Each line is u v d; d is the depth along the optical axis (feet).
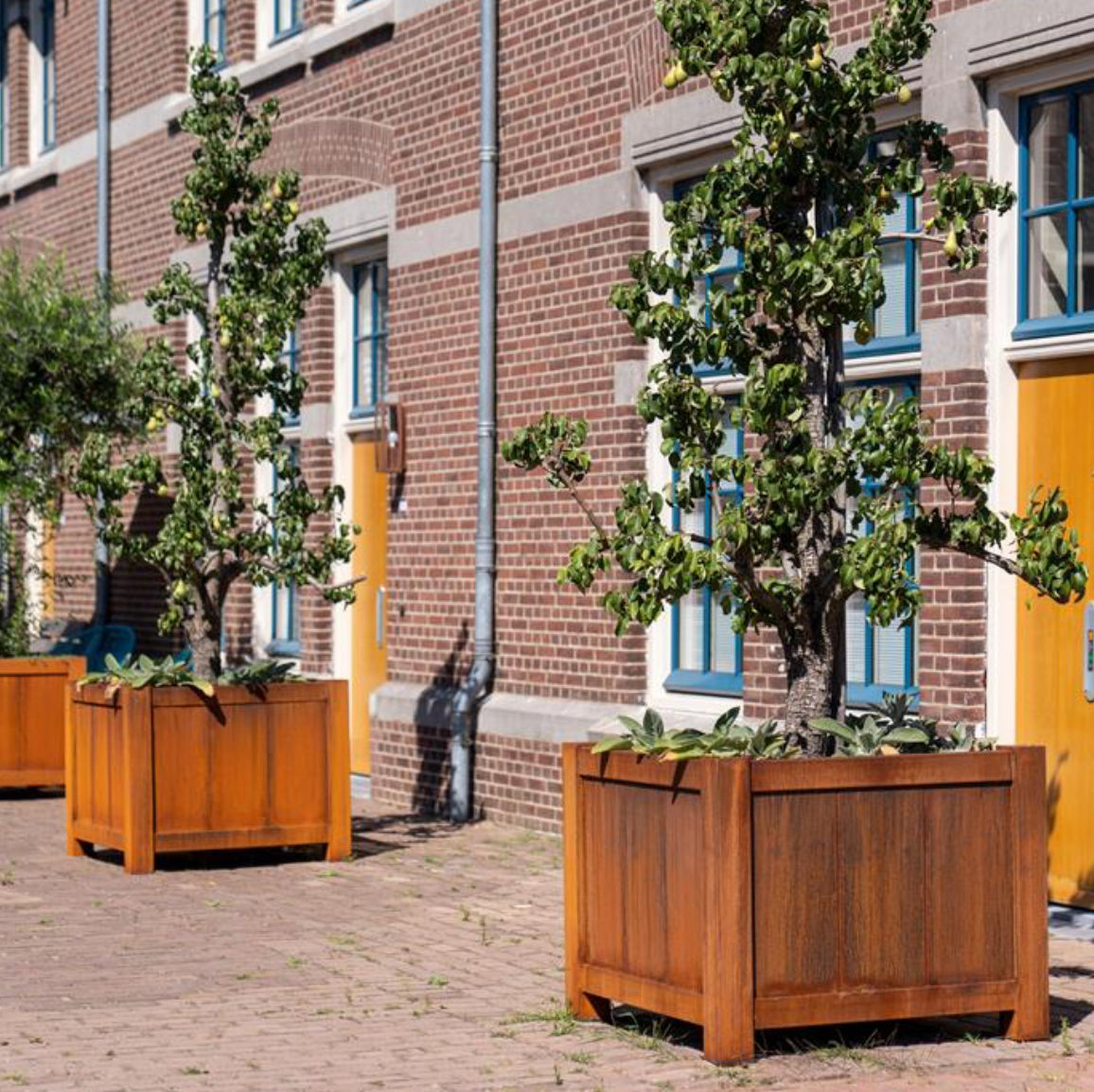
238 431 37.99
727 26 23.36
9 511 58.85
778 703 35.27
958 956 22.85
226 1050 22.85
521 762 41.52
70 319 50.11
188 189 38.50
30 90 68.80
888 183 23.90
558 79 40.91
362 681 49.06
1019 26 30.40
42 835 41.27
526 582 41.83
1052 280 31.09
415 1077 21.65
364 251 48.85
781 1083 21.27
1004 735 31.24
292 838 36.88
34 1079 21.58
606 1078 21.58
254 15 53.57
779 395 22.99
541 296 41.34
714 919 22.00
